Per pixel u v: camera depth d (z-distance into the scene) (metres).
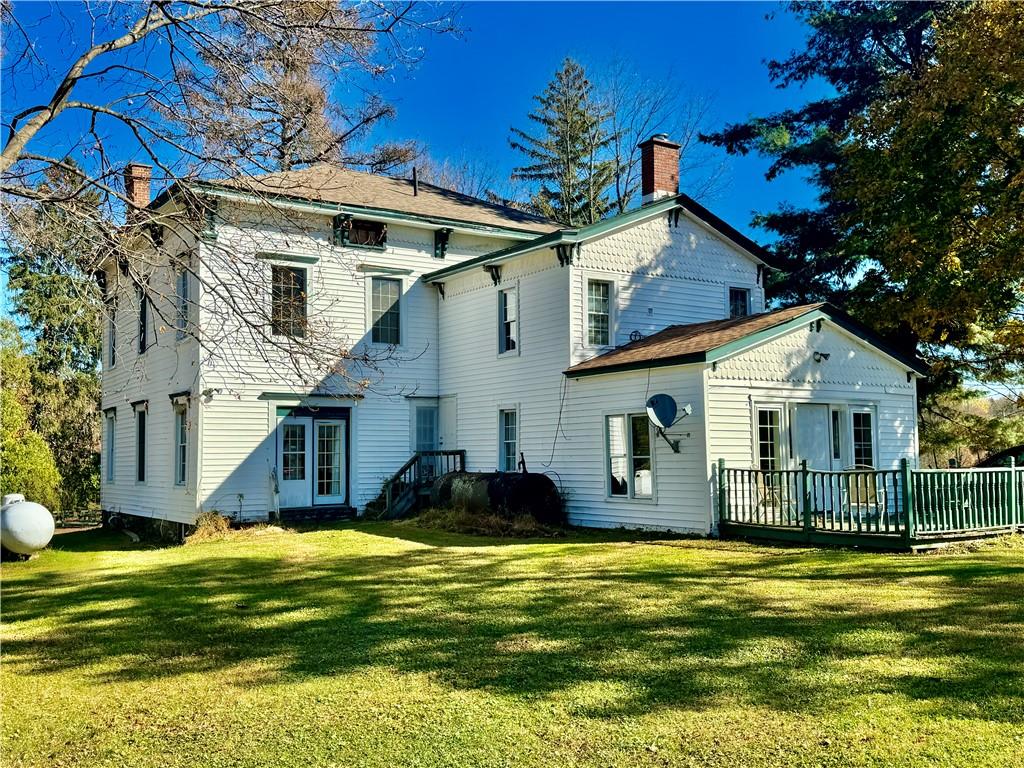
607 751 4.97
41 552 16.73
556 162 46.88
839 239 27.80
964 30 20.12
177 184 9.05
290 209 10.75
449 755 5.01
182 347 19.88
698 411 15.49
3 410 25.06
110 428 25.55
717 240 21.00
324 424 20.69
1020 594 9.05
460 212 23.48
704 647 7.18
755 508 15.25
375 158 15.94
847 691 5.91
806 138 29.66
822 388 17.08
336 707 5.96
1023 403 22.86
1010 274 19.69
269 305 9.84
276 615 9.17
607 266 18.94
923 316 21.34
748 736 5.13
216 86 9.23
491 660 7.02
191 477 18.98
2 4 8.91
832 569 11.17
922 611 8.35
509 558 13.16
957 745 4.89
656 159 20.70
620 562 12.44
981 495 13.48
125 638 8.33
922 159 21.05
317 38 9.34
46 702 6.32
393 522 19.28
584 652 7.16
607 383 17.47
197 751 5.23
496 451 20.28
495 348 20.44
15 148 8.55
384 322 21.66
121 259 9.09
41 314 9.52
